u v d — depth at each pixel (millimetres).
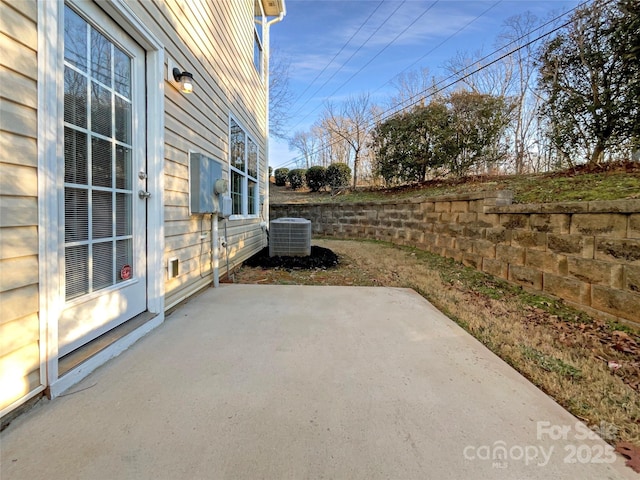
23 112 1415
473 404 1636
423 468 1218
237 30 5137
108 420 1428
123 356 2059
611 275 2738
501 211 4215
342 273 4867
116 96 2219
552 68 6125
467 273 4633
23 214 1420
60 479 1110
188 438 1333
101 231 2096
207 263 3844
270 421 1458
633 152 5188
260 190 7465
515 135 9633
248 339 2383
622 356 2191
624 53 4816
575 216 3102
